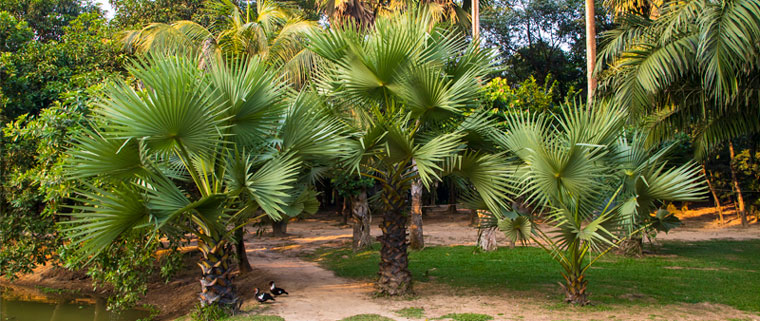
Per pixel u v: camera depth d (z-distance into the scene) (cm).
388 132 857
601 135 813
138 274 1018
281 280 1313
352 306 968
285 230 2569
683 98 1170
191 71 764
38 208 1159
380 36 898
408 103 889
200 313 865
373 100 943
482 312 888
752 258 1436
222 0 1616
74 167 720
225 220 859
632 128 1259
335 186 1791
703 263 1357
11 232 1087
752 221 2406
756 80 1093
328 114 957
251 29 1436
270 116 819
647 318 813
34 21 1986
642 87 1109
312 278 1338
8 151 1125
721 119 1255
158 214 726
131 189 721
